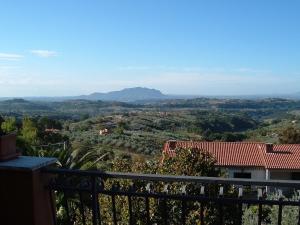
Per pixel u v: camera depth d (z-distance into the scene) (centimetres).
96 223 331
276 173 3475
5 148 345
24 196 334
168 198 313
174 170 1099
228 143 3881
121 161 1145
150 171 1095
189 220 827
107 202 855
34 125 3116
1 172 339
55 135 3212
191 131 9075
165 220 332
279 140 5594
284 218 613
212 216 789
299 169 3406
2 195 340
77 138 5666
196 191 600
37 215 336
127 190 326
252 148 3803
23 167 327
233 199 299
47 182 350
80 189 336
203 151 1169
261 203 293
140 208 802
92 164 1118
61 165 998
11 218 339
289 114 17312
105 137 6141
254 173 3534
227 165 3519
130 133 7388
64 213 800
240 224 316
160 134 7788
